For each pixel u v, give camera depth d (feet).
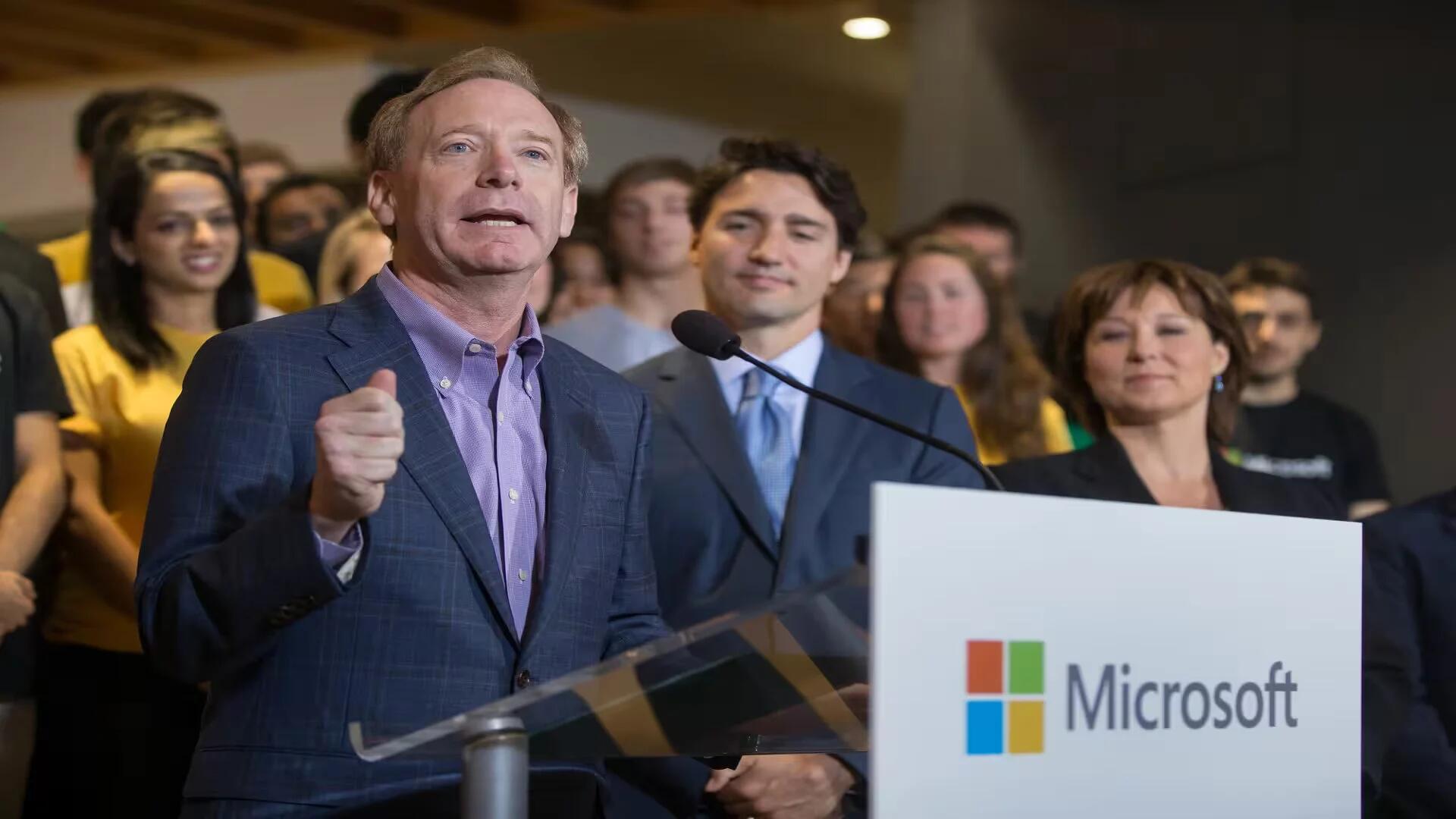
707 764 6.07
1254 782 4.09
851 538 7.19
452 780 4.54
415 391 4.90
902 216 14.76
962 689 3.37
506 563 4.95
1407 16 13.67
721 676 3.73
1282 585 4.26
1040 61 14.61
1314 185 13.84
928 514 3.35
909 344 10.79
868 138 14.84
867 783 6.46
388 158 5.27
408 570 4.62
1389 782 7.28
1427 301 13.38
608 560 5.18
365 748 3.73
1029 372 10.80
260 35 13.60
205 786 4.47
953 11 14.90
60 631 8.27
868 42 14.99
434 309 5.10
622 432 5.49
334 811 4.41
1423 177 13.53
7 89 13.14
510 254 5.01
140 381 8.61
